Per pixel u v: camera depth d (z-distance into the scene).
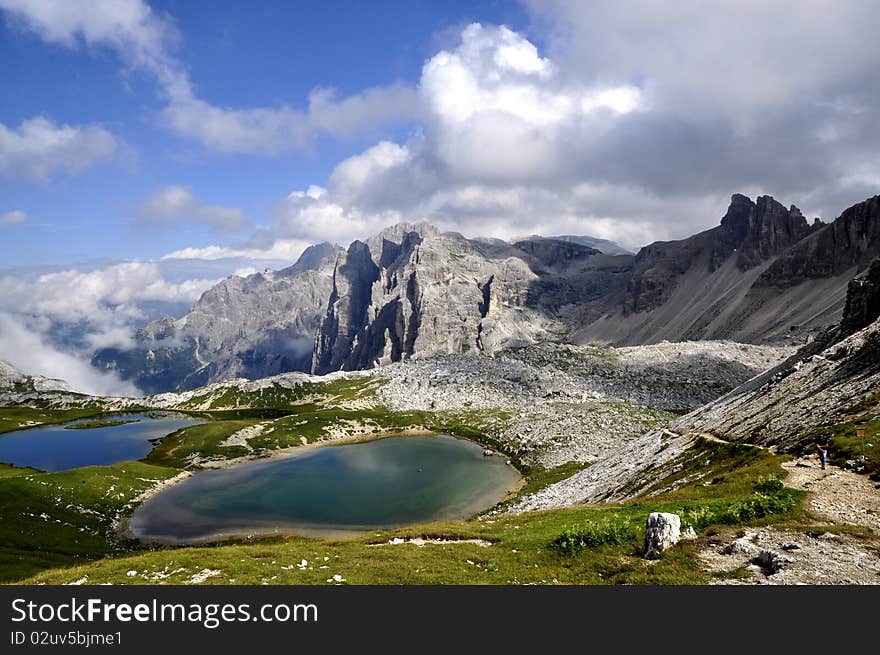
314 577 32.56
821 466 43.81
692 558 27.78
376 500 121.50
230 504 119.81
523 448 160.25
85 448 198.38
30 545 82.06
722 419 87.12
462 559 35.34
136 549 92.31
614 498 74.00
